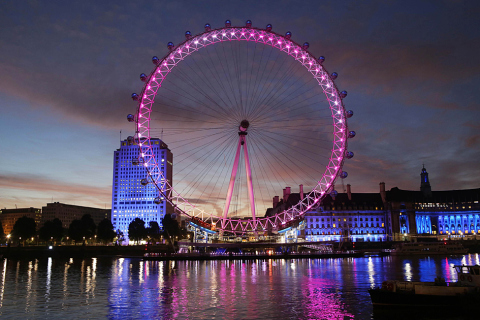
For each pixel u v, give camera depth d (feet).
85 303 193.67
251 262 506.07
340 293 220.64
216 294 220.43
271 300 199.62
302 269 378.73
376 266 408.87
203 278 301.63
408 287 170.81
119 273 344.49
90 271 365.40
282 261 521.65
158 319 160.25
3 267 419.33
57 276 317.42
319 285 254.47
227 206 485.15
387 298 170.60
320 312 170.40
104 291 232.94
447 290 165.07
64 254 640.99
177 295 217.36
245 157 489.26
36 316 165.78
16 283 270.26
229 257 572.10
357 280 279.69
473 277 169.89
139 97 426.10
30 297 211.20
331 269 373.81
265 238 638.53
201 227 502.79
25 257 614.34
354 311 171.83
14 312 173.17
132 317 163.84
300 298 204.74
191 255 572.10
